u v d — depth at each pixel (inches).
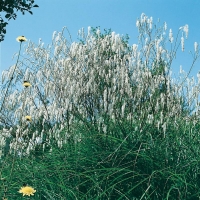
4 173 161.5
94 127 181.3
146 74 186.9
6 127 198.5
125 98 188.7
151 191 144.1
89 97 195.9
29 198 147.3
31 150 184.4
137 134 168.1
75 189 147.9
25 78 195.6
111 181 149.3
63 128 193.8
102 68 199.9
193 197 140.6
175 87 194.9
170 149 161.0
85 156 163.5
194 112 192.1
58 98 197.6
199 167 152.3
